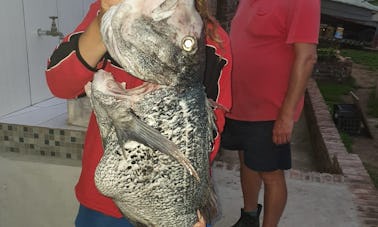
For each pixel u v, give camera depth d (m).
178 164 1.43
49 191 3.09
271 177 3.31
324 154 6.69
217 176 5.02
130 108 1.37
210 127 1.50
